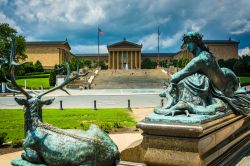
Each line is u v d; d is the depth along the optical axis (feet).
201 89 25.21
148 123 22.26
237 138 29.86
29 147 25.38
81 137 24.72
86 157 24.21
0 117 80.18
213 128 22.79
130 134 51.34
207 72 26.30
